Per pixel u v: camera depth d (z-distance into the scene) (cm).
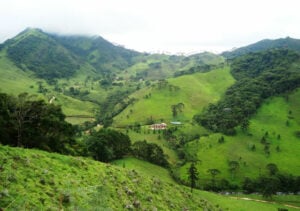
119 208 3962
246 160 19050
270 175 17325
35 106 7625
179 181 14200
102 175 4809
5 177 3170
